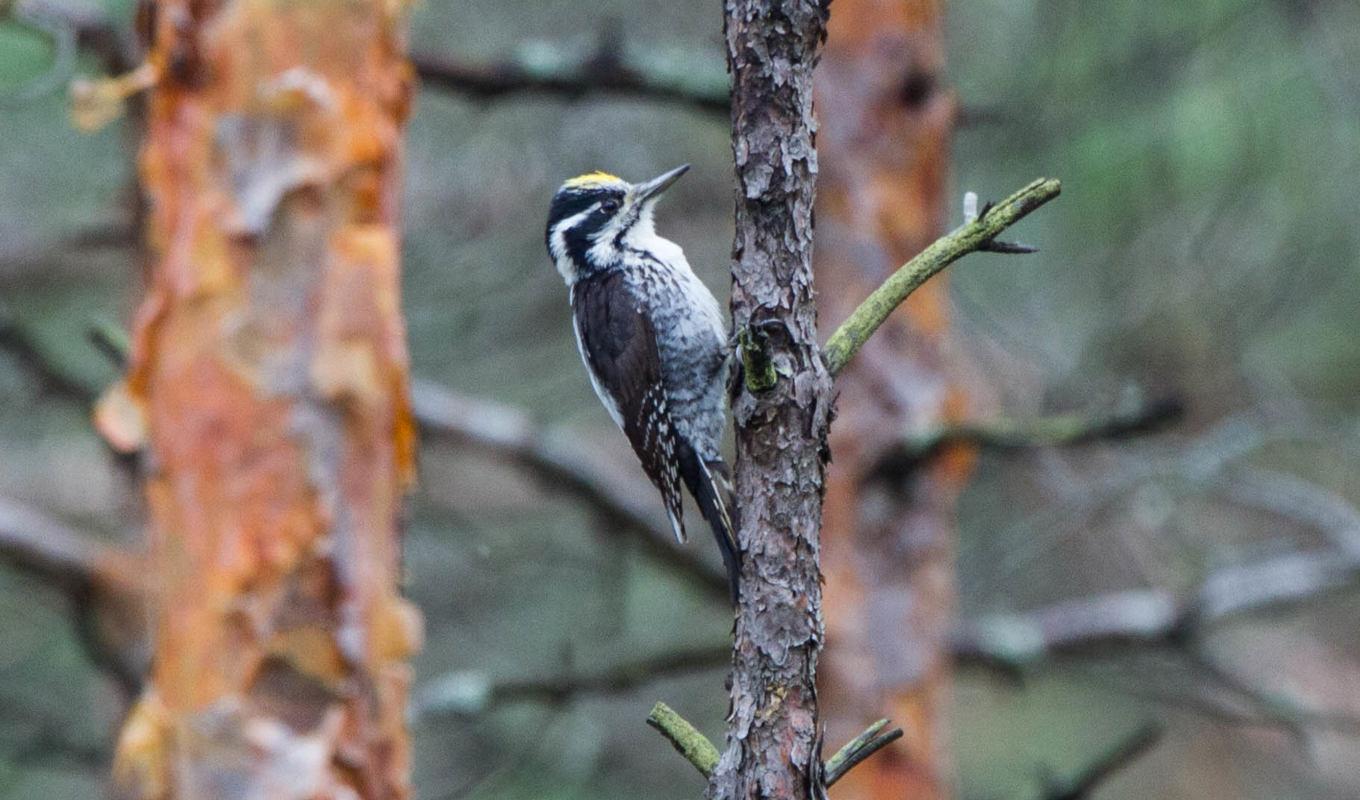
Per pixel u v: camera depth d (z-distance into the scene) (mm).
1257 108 13781
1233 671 14945
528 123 14273
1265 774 19141
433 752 15766
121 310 14398
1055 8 13453
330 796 7641
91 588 11375
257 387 7738
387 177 7984
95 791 15648
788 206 4848
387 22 7965
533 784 14250
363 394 7801
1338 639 19609
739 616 4871
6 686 14266
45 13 10484
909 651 11109
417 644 7977
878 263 11094
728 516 8250
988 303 14516
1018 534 13141
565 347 16297
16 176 13734
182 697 7699
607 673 12164
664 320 10047
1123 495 12781
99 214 13188
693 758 4879
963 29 14602
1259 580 12422
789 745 4754
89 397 12852
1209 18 13594
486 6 14250
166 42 7844
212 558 7707
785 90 4840
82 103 7820
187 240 7824
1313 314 16250
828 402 4863
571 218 10633
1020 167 13867
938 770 11266
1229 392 14617
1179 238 14070
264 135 7801
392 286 7934
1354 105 13391
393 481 7969
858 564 11078
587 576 15805
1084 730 19234
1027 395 14477
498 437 12984
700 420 9961
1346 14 13758
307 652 7672
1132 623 12469
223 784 7605
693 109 11672
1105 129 13680
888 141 11148
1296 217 14188
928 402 11047
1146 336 14617
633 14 14391
